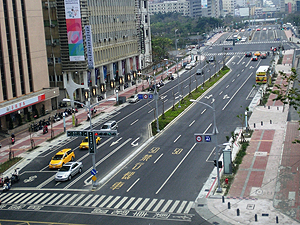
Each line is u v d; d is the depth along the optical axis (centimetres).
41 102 10231
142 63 16175
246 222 4547
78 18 10769
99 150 7562
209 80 13488
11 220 4975
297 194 5209
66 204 5344
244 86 12275
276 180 5709
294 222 4472
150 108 10588
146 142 7800
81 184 6028
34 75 10038
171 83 13775
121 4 13212
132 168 6519
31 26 9894
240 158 6644
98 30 11888
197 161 6656
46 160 7281
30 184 6216
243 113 9419
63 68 11081
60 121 9988
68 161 7006
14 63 9325
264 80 12125
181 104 10612
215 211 4878
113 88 12775
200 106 10350
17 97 9450
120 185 5872
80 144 7806
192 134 8106
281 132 7931
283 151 6869
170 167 6469
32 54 9950
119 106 11125
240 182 5728
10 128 9106
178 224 4588
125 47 13500
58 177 6156
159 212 4931
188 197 5338
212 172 6166
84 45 11000
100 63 12000
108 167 6650
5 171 6881
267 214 4703
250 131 8044
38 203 5456
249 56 17600
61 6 10781
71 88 11194
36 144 8281
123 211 5019
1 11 8900
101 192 5675
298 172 5941
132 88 13525
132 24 13975
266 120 8806
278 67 14738
